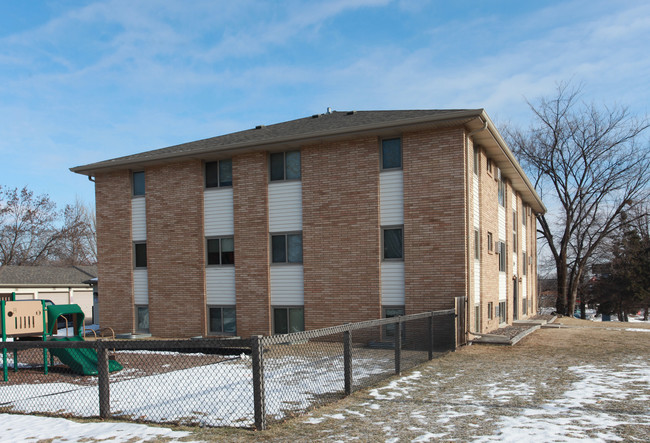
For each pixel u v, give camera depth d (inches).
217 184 758.5
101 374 289.7
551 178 1470.2
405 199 631.8
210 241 756.6
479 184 695.1
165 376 429.7
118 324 812.0
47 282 1317.7
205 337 737.0
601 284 2202.3
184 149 786.8
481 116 589.9
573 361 474.3
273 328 707.4
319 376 394.6
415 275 621.9
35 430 265.1
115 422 276.4
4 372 450.3
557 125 1432.1
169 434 245.8
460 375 397.4
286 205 703.7
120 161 789.2
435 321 597.0
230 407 299.4
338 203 668.1
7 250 1878.7
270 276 709.3
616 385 352.2
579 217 1456.7
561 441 219.8
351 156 663.8
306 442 226.7
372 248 645.9
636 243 1975.9
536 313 1427.2
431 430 241.6
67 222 2092.8
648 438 223.3
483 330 685.3
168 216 778.8
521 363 461.7
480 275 685.9
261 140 691.4
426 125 611.8
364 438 230.7
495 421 256.4
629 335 721.6
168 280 773.9
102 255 830.5
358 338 645.9
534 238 1398.9
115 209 823.7
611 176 1389.0
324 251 672.4
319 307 672.4
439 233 612.4
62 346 297.3
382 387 349.1
